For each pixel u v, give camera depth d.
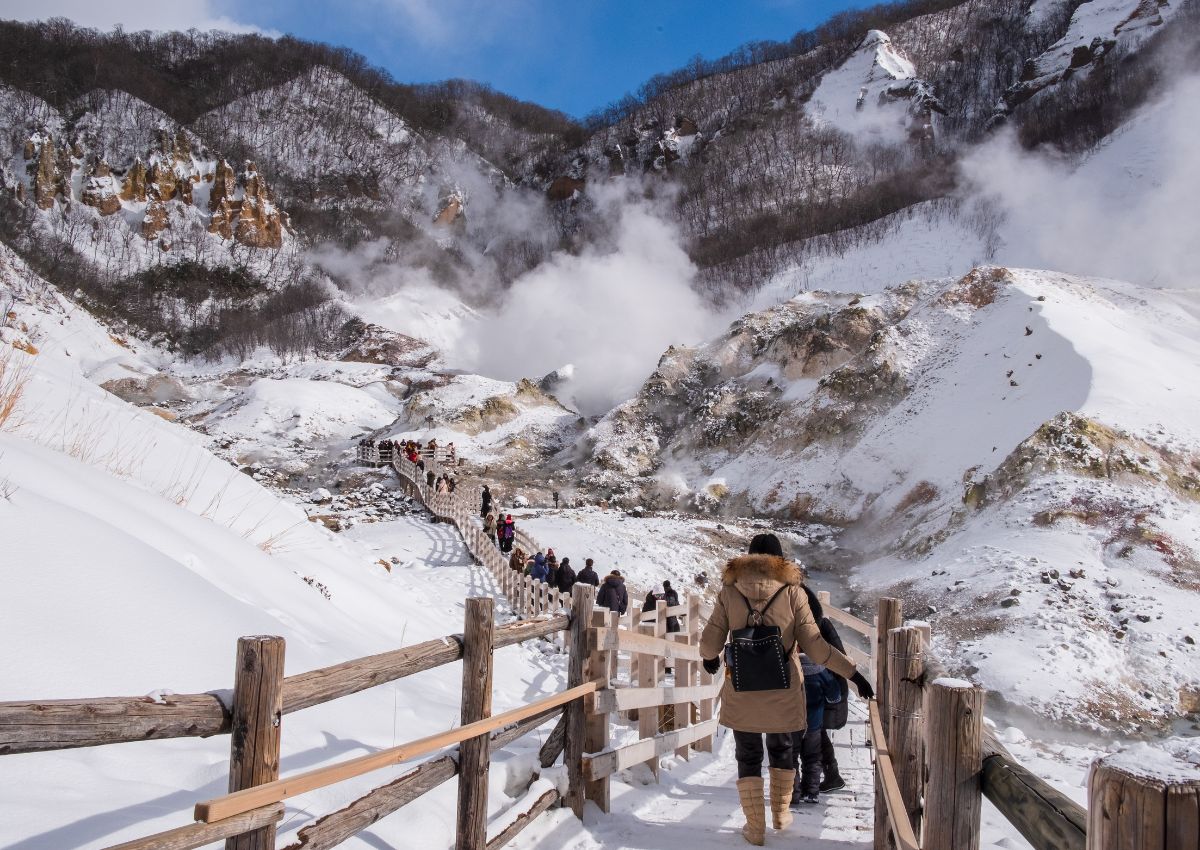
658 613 7.87
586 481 46.50
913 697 3.49
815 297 58.47
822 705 6.40
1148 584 20.12
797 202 140.88
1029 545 23.09
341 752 4.43
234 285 145.88
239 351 122.44
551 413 61.66
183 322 132.25
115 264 140.00
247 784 2.49
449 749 3.98
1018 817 1.97
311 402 68.25
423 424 59.47
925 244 90.12
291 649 5.64
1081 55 135.75
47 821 2.99
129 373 88.31
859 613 24.30
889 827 4.20
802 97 191.75
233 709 2.53
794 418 43.16
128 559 5.44
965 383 37.94
